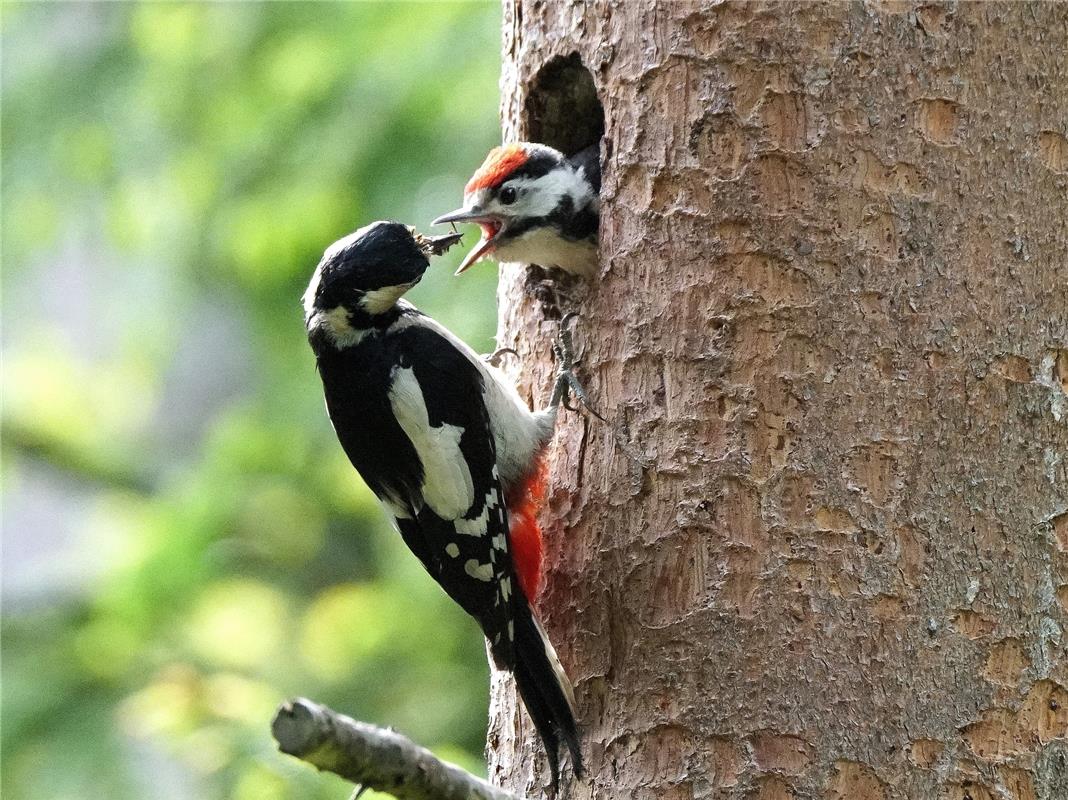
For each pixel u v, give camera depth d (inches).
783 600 335.6
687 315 352.2
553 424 372.8
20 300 762.2
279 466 719.7
